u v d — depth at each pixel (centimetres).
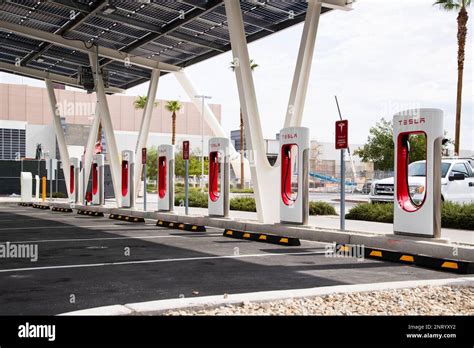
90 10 1748
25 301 585
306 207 1291
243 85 1443
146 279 721
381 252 949
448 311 520
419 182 1466
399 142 1051
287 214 1324
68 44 2130
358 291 583
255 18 1750
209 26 1883
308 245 1148
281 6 1622
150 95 2420
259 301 526
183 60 2373
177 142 8869
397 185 1055
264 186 1479
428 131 983
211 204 1620
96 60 2211
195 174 6944
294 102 1446
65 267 827
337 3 1474
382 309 518
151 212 1903
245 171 5091
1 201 3081
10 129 7206
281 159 1345
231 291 639
